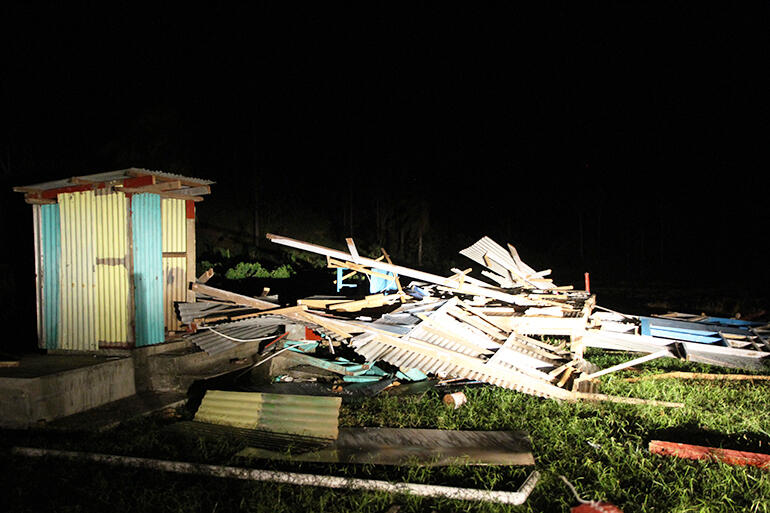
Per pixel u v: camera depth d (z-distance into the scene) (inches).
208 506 171.0
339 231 1063.6
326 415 233.1
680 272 1270.9
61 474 187.2
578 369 324.8
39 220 305.9
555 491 185.2
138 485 181.6
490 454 211.0
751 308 675.4
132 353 285.1
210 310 327.3
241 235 844.0
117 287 288.8
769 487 184.1
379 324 320.8
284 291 574.9
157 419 252.5
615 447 217.9
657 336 381.4
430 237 1164.5
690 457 210.8
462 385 316.2
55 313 301.9
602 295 859.4
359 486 182.1
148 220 304.7
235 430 232.4
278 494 175.6
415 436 229.1
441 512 171.2
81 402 249.9
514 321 338.6
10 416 228.2
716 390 309.0
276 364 349.7
